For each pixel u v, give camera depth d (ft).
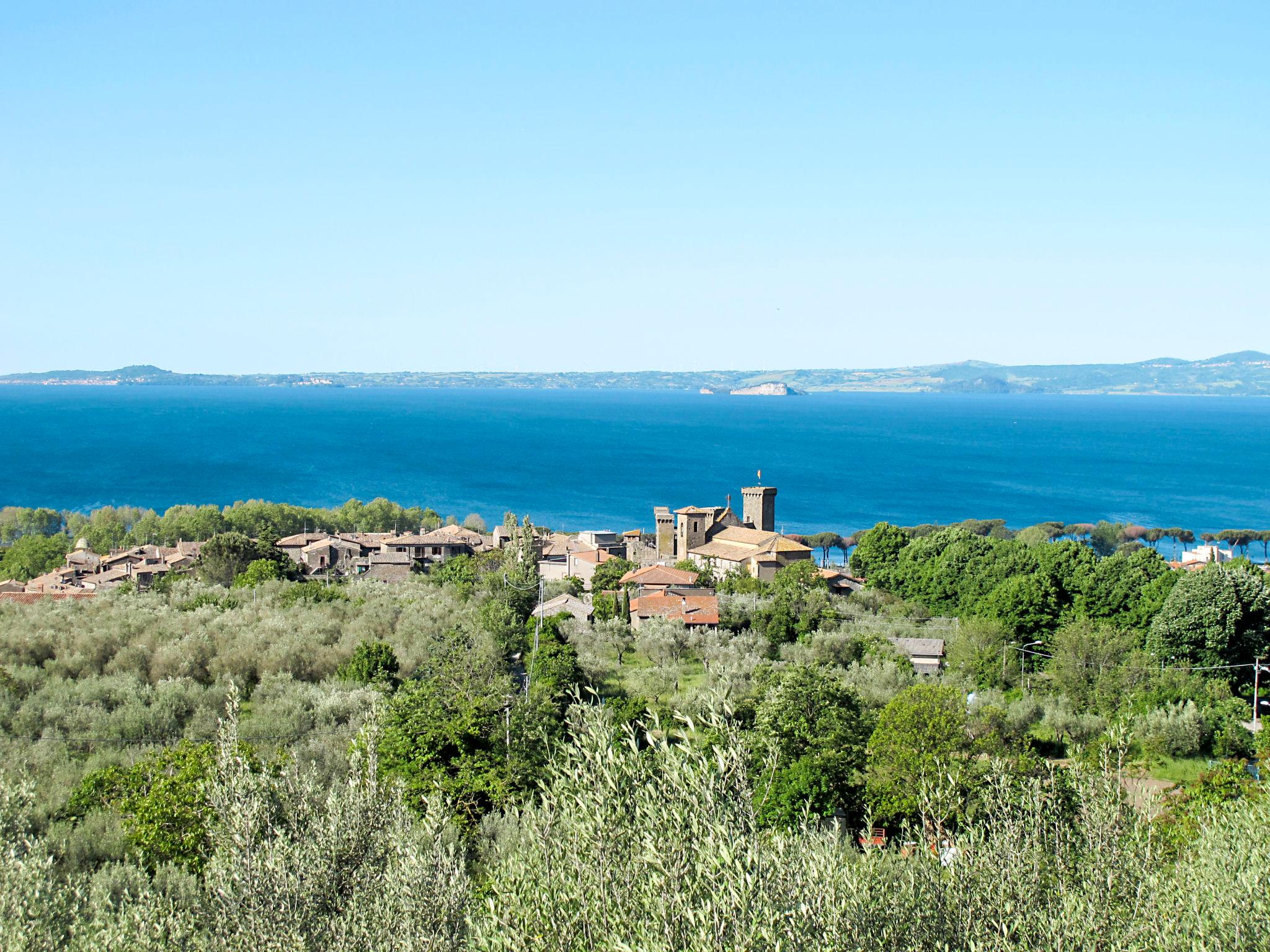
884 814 162.30
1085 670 270.67
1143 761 200.03
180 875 119.44
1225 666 279.08
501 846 133.18
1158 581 333.62
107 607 321.73
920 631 344.49
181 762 149.69
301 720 204.74
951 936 72.49
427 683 199.00
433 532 593.42
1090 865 80.64
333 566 504.84
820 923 59.00
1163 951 73.31
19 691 220.43
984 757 187.21
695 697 220.43
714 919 54.80
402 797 105.29
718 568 472.85
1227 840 97.14
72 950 82.79
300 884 82.94
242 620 297.53
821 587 404.98
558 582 443.32
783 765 163.94
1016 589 328.29
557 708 198.08
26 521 632.38
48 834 131.64
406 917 78.95
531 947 64.18
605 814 65.05
